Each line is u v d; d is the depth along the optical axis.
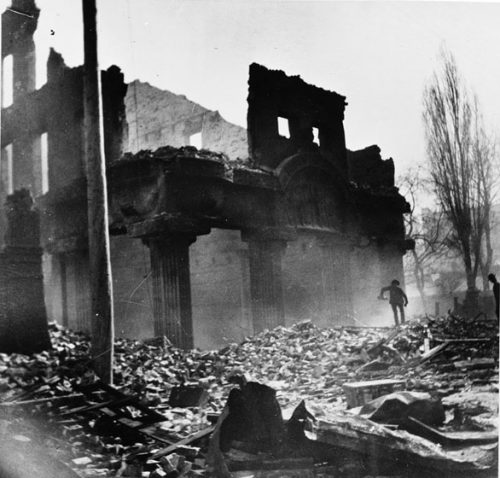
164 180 11.14
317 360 9.42
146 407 5.87
